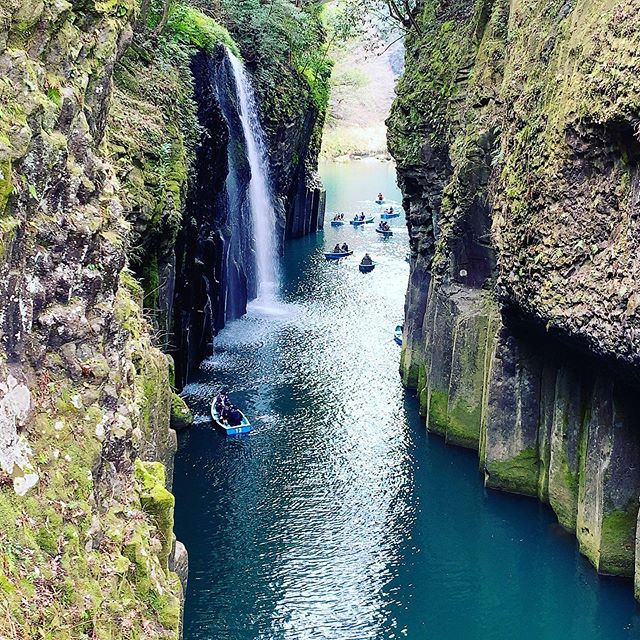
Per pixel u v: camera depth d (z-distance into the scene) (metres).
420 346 27.72
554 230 16.58
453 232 23.64
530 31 19.16
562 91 16.25
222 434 24.11
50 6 8.23
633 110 13.41
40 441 7.09
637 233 13.84
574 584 17.67
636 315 13.69
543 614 16.80
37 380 7.38
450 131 25.14
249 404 26.50
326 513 20.22
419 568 18.19
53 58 8.38
